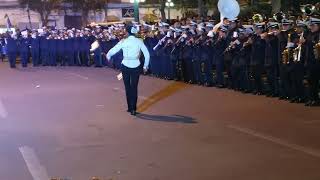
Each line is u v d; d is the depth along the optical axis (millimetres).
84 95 14703
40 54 29250
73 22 46156
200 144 8000
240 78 14336
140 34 20422
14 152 7836
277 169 6488
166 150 7676
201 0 27828
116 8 45250
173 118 10422
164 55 18797
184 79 17391
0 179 6426
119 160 7180
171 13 43000
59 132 9289
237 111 11031
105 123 10086
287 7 21453
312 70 11320
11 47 27984
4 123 10398
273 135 8500
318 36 11297
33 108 12383
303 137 8281
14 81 19672
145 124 9867
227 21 15609
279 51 12430
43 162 7203
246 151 7469
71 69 25781
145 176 6363
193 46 16609
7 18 39938
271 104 11891
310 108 11148
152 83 17641
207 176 6273
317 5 12289
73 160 7254
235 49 14359
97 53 26594
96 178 6320
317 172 6309
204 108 11602
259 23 13883
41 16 44000
